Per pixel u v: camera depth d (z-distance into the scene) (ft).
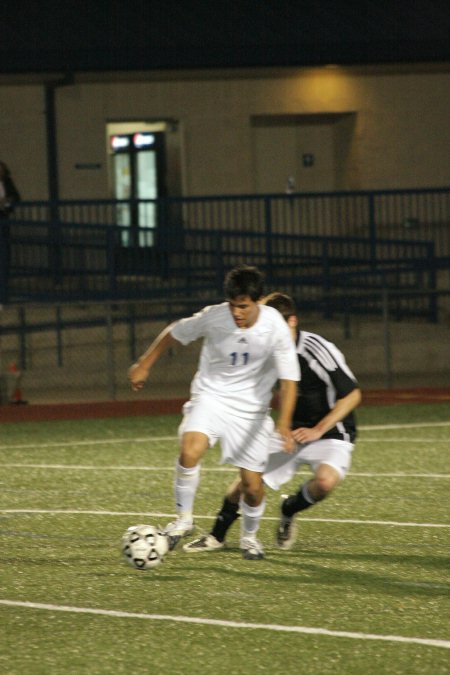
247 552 83.10
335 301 223.30
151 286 220.02
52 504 105.09
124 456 133.18
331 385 82.07
